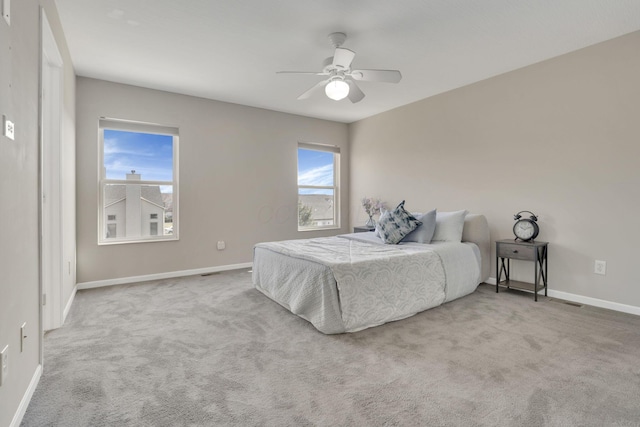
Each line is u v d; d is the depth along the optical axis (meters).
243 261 4.85
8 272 1.33
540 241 3.37
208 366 1.96
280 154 5.16
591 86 3.00
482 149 3.86
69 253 3.08
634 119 2.77
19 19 1.49
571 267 3.17
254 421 1.46
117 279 3.91
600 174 2.97
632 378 1.80
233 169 4.73
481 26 2.66
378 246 3.39
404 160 4.84
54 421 1.46
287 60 3.31
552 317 2.73
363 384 1.76
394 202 5.02
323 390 1.70
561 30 2.72
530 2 2.34
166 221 4.33
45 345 2.24
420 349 2.16
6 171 1.31
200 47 3.04
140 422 1.46
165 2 2.35
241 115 4.79
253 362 2.00
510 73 3.58
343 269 2.45
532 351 2.12
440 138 4.32
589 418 1.47
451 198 4.21
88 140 3.74
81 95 3.70
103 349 2.18
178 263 4.32
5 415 1.28
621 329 2.47
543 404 1.57
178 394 1.67
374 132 5.36
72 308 3.02
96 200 3.79
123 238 4.05
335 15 2.51
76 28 2.70
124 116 3.94
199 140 4.45
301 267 2.71
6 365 1.29
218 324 2.62
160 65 3.42
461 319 2.70
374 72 2.82
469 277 3.30
